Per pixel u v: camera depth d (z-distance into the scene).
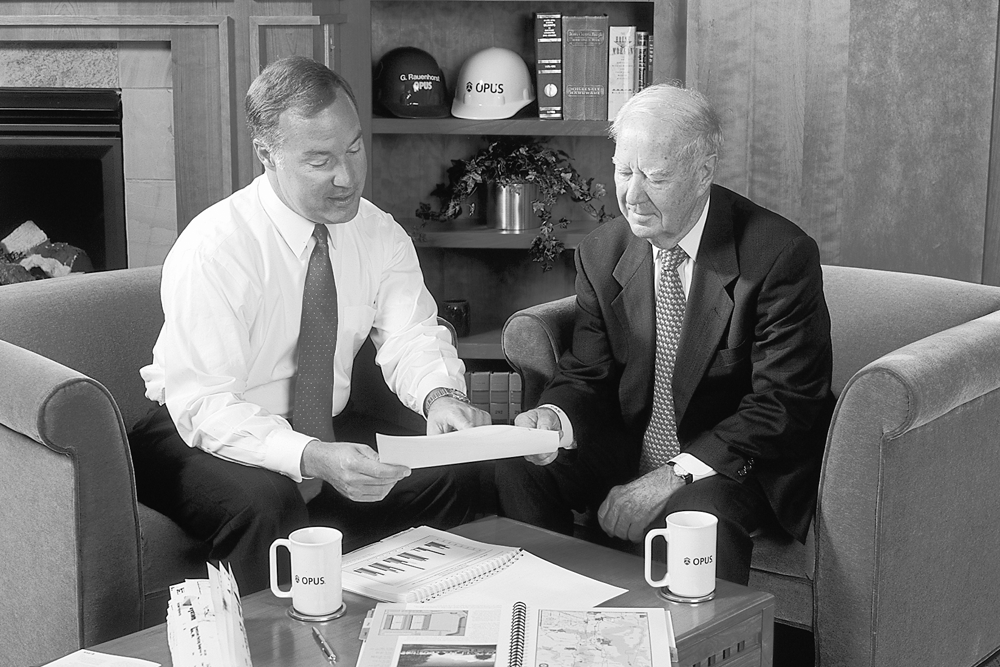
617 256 2.07
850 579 1.72
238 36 3.44
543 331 2.21
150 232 3.66
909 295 2.19
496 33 3.34
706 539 1.42
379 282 2.11
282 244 1.94
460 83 3.25
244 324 1.90
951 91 2.82
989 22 2.76
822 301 1.92
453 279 3.52
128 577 1.69
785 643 2.20
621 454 2.07
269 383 1.99
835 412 1.70
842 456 1.70
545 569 1.52
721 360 1.94
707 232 1.94
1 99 3.56
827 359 1.92
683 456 1.89
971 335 1.81
